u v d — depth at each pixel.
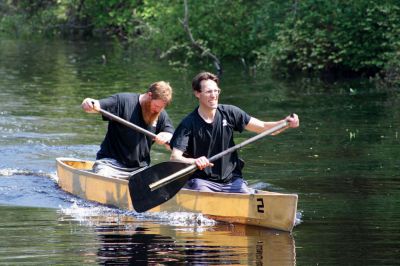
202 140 21.50
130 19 79.81
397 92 45.81
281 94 45.44
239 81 51.78
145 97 23.75
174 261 17.27
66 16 90.06
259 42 63.00
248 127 21.91
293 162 28.09
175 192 20.98
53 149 30.91
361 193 23.61
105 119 23.61
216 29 64.75
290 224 19.75
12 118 37.69
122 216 21.72
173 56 67.19
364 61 53.22
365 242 18.73
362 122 36.00
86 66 60.66
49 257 17.56
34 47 77.06
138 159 24.17
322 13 54.31
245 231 20.05
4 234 19.56
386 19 51.84
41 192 24.62
